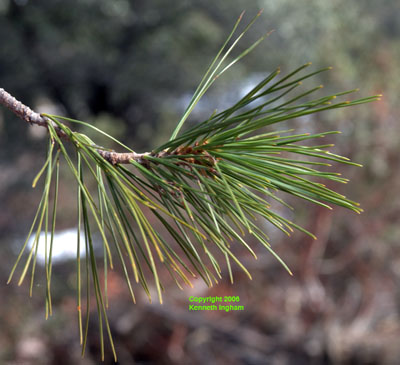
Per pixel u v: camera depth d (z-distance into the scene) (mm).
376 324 6121
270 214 929
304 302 6172
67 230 7207
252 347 5863
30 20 9172
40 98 10250
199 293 6125
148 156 983
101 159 927
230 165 954
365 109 5789
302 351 5672
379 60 6137
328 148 5852
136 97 10289
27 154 9039
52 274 6719
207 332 5906
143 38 10172
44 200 853
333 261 6406
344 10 7551
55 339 5637
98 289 843
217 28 9805
